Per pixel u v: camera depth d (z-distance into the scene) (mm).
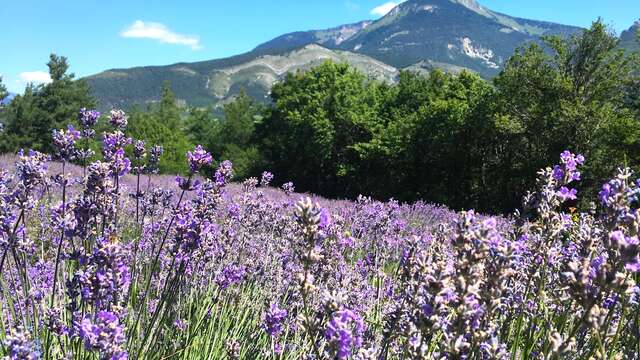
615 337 2727
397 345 3238
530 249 3293
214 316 4090
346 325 2174
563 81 31859
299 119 47844
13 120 52844
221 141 78625
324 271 4602
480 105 36531
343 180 46844
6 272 4094
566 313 3035
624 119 29094
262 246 6168
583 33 33000
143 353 3316
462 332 2275
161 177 24641
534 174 32656
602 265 2355
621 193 2689
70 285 2928
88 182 3369
